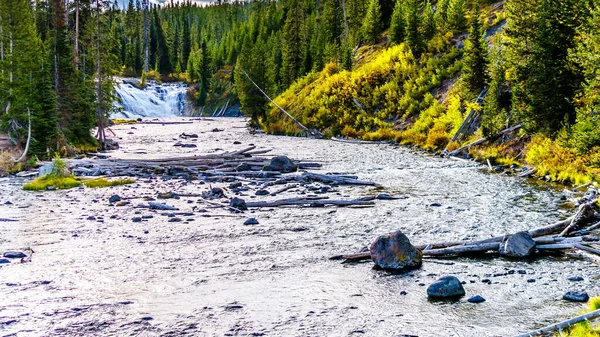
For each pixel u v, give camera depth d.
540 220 15.76
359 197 20.12
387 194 20.83
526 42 27.30
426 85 43.25
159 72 133.62
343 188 22.81
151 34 139.25
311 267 11.62
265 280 10.73
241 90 62.62
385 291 9.95
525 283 10.16
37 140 34.44
